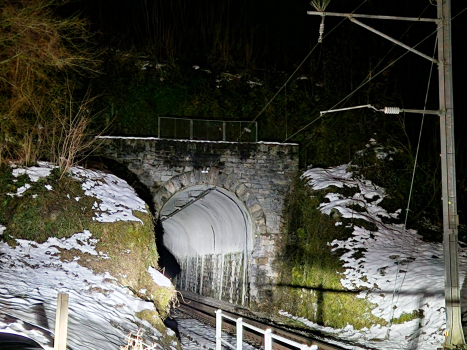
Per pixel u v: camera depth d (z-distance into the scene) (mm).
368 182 23797
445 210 10664
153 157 23219
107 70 23781
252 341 16797
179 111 24453
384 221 22016
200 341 15891
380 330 16812
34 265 12914
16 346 6242
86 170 17375
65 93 19359
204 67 25656
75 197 15547
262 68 26750
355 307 17953
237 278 25938
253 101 25594
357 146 25531
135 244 14922
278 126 25797
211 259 30734
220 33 27859
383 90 26453
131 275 14102
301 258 22500
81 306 10992
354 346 15398
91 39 24141
